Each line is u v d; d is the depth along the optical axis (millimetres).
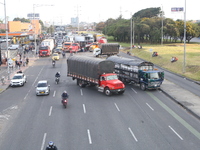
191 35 98875
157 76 34562
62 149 17953
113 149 17875
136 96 32375
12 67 55125
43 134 20719
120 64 39906
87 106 28203
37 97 32469
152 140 19359
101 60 33562
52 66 57750
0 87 37719
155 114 25484
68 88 37125
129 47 92875
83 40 92812
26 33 99688
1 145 18812
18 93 34719
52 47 86375
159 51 69812
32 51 87688
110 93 32406
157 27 104188
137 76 36250
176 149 17875
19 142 19297
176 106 28250
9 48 93562
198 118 24344
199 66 46531
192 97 31125
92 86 38312
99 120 23797
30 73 49656
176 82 39719
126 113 25781
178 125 22500
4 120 24219
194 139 19562
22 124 23078
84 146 18406
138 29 105125
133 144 18656
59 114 25656
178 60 54031
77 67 37594
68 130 21469
